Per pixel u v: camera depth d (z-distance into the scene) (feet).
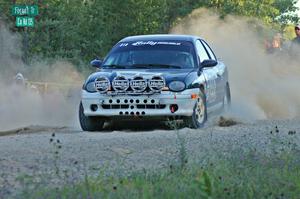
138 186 57.26
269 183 59.52
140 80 104.37
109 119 108.17
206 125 110.42
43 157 75.36
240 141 84.48
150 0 294.87
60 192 55.16
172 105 104.06
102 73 108.17
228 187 56.49
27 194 54.49
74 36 262.26
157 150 79.71
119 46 117.70
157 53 114.62
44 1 255.70
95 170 67.92
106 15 282.15
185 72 108.27
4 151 79.51
